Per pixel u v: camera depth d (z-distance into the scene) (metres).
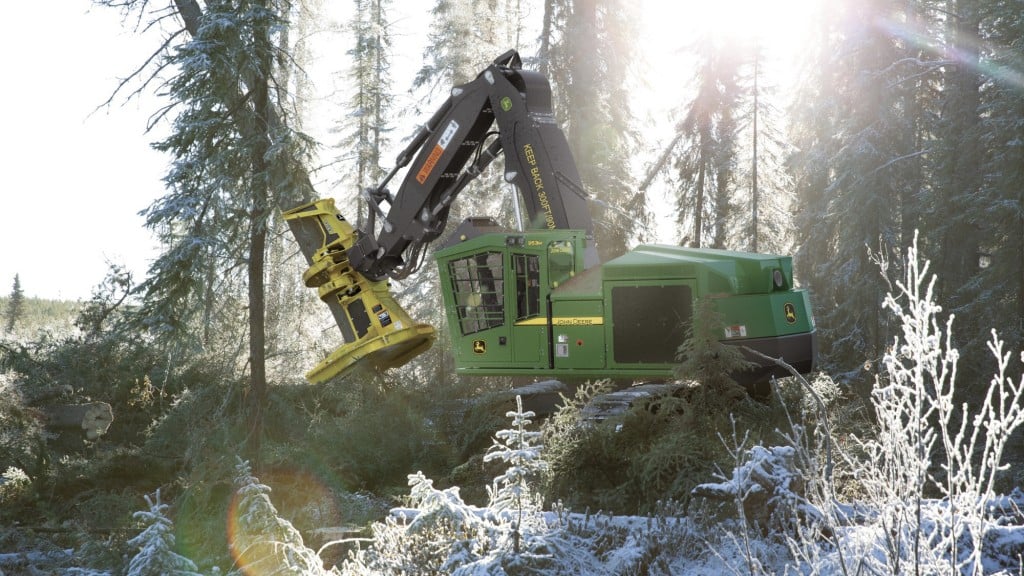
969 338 22.11
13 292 39.34
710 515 6.05
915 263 3.29
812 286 25.19
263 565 5.48
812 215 26.47
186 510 9.54
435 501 5.22
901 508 3.36
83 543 8.38
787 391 11.85
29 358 16.05
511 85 13.30
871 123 22.22
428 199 13.77
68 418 14.49
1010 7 21.34
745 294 11.56
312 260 13.97
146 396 16.11
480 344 13.21
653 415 8.71
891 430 3.39
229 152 13.48
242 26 13.59
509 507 5.40
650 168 26.75
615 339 12.09
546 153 13.23
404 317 13.74
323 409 15.49
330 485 11.04
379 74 27.78
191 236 13.42
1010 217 20.70
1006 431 3.08
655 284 11.87
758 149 26.02
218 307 15.07
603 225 22.34
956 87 24.66
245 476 5.74
